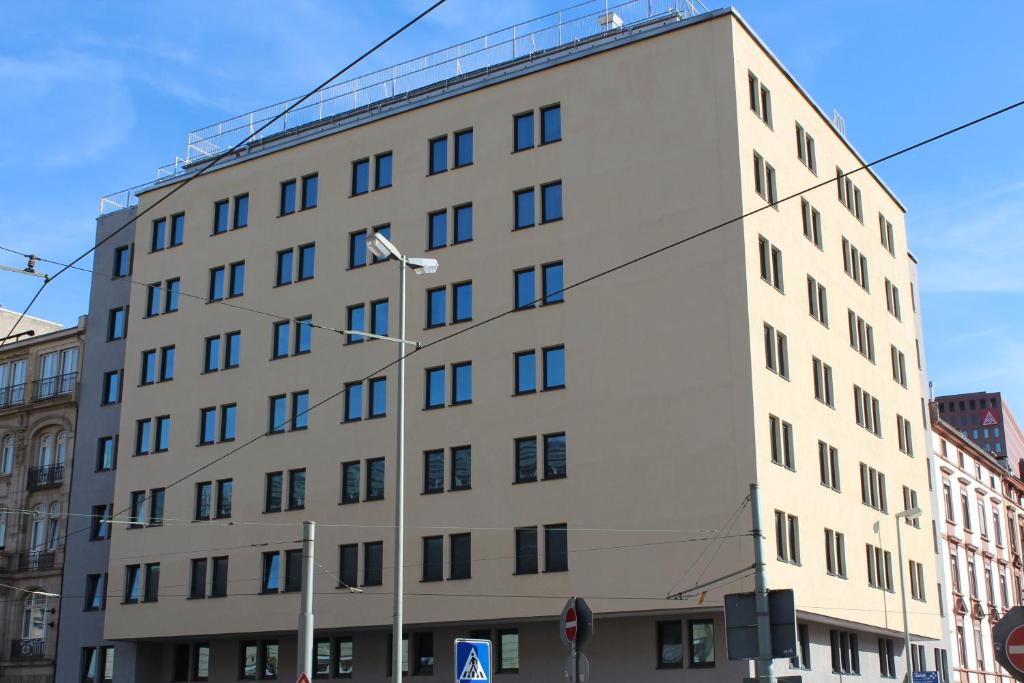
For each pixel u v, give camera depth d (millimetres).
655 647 41812
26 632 57062
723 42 44469
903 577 49219
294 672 49375
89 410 57844
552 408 44188
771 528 40625
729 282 42156
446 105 49688
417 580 45312
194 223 55875
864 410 52156
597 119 46031
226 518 50844
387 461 47250
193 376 53688
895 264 60438
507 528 43969
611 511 42188
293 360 50844
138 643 52781
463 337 46719
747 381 41000
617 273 44156
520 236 46469
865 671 49625
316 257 51469
